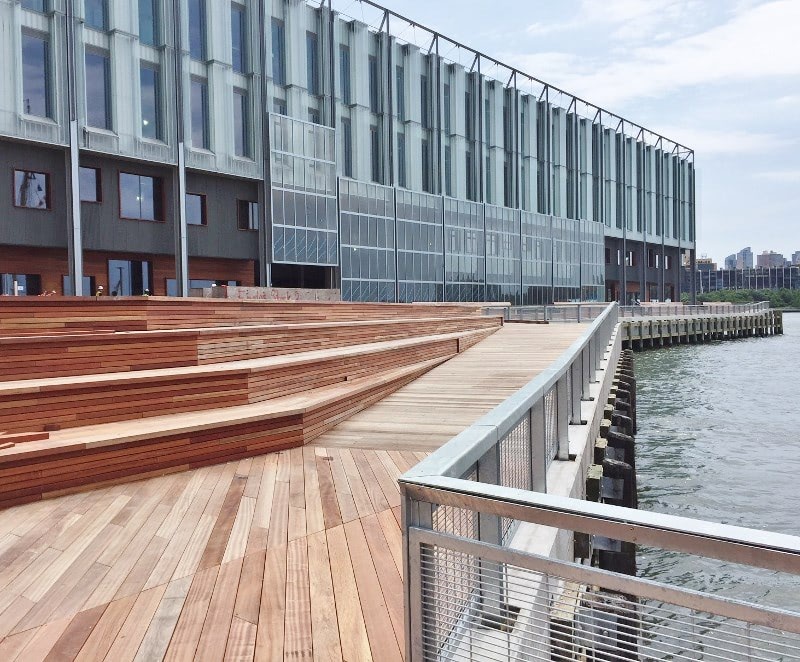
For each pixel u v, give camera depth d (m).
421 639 2.19
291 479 5.74
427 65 45.03
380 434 7.43
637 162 72.38
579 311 31.81
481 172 49.31
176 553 4.10
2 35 24.03
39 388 5.70
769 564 1.48
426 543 2.15
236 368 6.99
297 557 4.03
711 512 12.59
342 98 39.12
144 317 8.95
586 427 8.02
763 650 1.53
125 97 27.86
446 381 11.09
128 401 6.23
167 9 29.44
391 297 40.81
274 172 33.59
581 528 1.76
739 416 22.94
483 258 49.00
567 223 59.06
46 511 4.91
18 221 25.11
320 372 8.54
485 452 2.73
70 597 3.50
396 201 41.34
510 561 1.98
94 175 27.78
